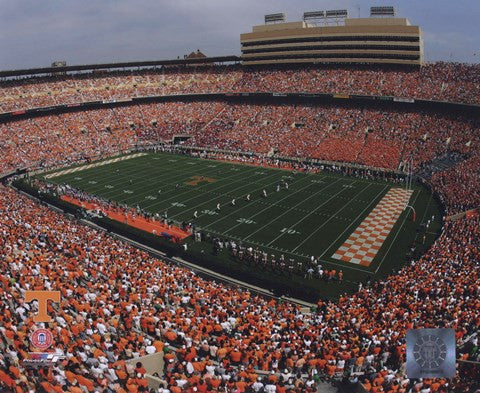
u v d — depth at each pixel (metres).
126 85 101.12
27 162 73.19
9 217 38.53
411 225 44.12
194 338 18.88
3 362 13.75
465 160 59.16
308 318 25.25
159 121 97.25
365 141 73.62
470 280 26.17
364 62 90.56
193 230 42.25
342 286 32.31
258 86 95.75
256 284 33.09
